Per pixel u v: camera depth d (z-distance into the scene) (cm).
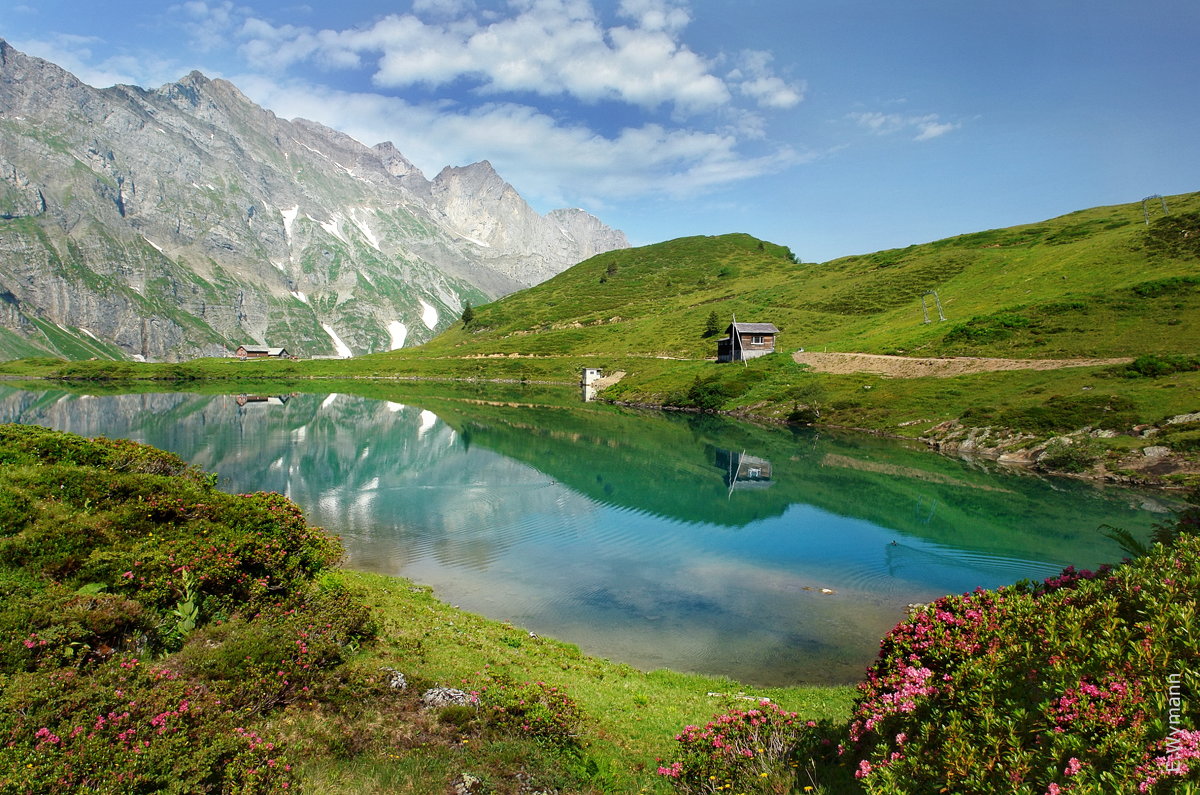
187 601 1738
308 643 1712
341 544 3641
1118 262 12100
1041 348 9619
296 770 1216
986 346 10356
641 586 3391
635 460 7262
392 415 11356
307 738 1345
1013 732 862
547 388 17550
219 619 1775
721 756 1320
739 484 6066
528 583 3400
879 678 1241
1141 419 6650
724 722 1445
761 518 4841
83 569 1738
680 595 3272
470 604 3067
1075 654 935
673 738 1638
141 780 1026
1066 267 13000
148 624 1596
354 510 4909
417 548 3978
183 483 2630
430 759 1355
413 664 1877
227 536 2194
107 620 1485
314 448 7688
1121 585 1050
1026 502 5341
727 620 2955
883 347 12031
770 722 1420
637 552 3994
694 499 5456
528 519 4750
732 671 2452
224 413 11225
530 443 8406
